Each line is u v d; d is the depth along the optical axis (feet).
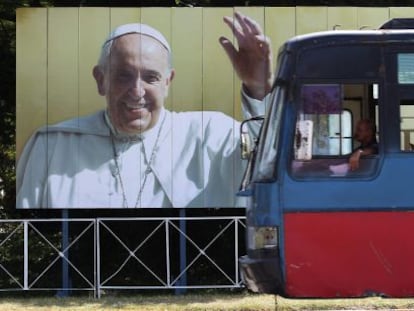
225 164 37.83
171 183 37.83
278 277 25.23
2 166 47.16
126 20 38.17
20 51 38.06
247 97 37.96
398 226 25.23
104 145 37.99
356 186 25.31
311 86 25.58
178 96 38.04
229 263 41.52
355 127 25.52
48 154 37.96
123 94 37.99
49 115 38.06
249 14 38.11
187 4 46.01
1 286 41.55
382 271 25.20
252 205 25.89
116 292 39.40
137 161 37.93
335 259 25.22
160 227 40.78
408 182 25.35
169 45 38.14
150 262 41.83
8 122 46.80
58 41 38.14
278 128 25.73
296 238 25.26
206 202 37.81
